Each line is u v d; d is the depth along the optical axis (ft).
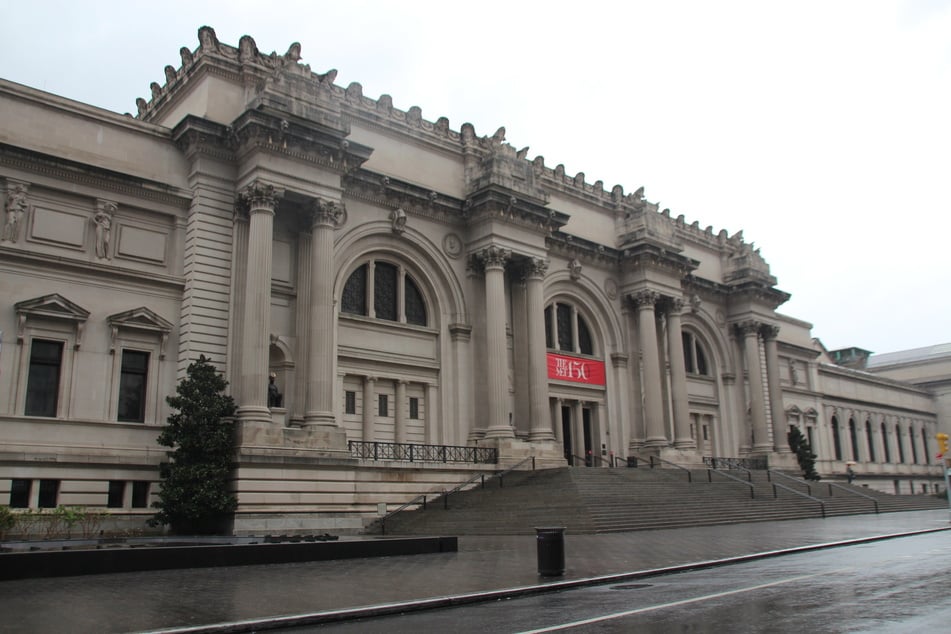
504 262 141.49
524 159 151.33
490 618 40.27
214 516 98.63
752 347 199.82
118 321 103.14
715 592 46.83
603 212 176.96
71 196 103.60
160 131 112.37
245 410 102.32
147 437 103.04
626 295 173.58
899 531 93.30
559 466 137.08
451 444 135.54
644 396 168.14
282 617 39.96
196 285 107.96
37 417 95.96
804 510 130.31
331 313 115.14
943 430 332.80
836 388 268.21
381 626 39.06
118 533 96.73
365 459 115.14
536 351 142.41
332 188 116.67
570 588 50.80
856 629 34.65
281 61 116.16
